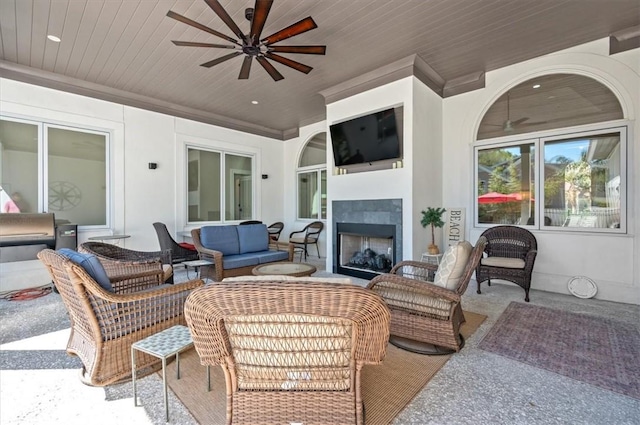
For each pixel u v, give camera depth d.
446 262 2.48
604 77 3.63
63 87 4.55
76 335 2.13
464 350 2.38
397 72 4.23
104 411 1.69
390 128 4.30
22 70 4.18
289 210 7.66
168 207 5.69
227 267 3.98
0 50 3.76
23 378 2.01
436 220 4.12
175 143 5.80
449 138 4.89
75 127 4.71
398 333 2.51
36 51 3.78
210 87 4.93
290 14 3.09
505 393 1.84
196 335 1.32
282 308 1.19
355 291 1.18
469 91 4.68
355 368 1.37
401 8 3.03
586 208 3.84
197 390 1.88
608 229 3.66
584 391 1.85
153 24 3.24
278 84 4.84
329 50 3.82
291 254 4.74
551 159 4.07
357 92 4.72
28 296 3.77
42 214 4.08
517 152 4.34
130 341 1.98
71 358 2.26
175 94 5.24
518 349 2.39
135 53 3.84
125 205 5.17
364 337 1.29
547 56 3.99
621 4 2.99
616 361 2.20
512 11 3.09
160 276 2.92
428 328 2.39
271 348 1.36
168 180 5.70
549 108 4.07
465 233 4.71
